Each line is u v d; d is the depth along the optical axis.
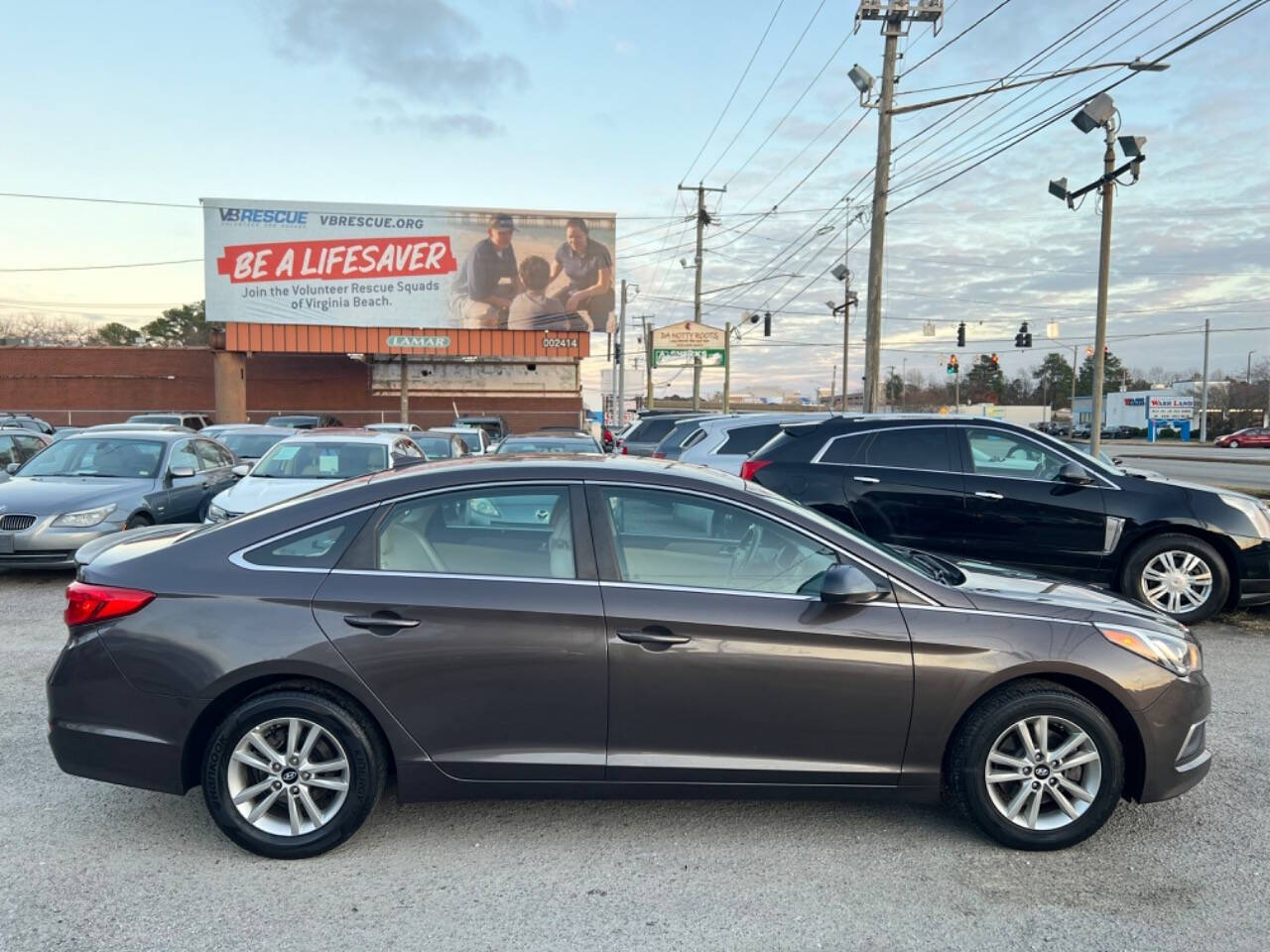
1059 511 7.39
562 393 42.72
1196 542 7.21
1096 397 16.62
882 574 3.67
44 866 3.50
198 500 10.73
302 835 3.53
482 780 3.55
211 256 35.41
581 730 3.55
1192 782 3.74
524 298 37.59
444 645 3.49
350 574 3.57
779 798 3.63
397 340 36.94
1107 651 3.62
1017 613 3.67
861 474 7.76
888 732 3.58
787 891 3.37
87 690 3.52
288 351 36.28
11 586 8.94
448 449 15.50
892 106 18.95
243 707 3.48
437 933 3.07
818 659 3.53
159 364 39.81
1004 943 3.04
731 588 3.65
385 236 36.53
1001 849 3.70
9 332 72.44
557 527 3.70
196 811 4.00
